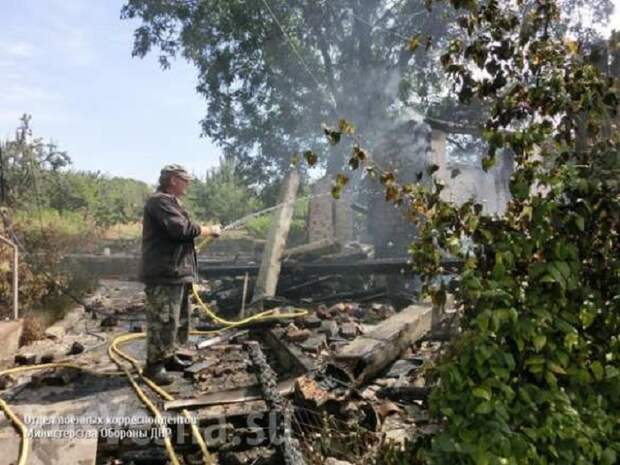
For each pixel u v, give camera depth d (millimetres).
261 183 19406
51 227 12719
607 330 2494
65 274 9367
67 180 20922
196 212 26328
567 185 2406
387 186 2943
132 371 4812
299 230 17734
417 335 5324
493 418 2215
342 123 3051
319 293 9219
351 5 17672
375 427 3590
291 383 4273
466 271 2428
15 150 15336
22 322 6039
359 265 9016
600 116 2660
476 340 2322
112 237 19062
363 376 4238
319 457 3201
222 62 18156
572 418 2227
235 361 5102
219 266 10359
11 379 4598
